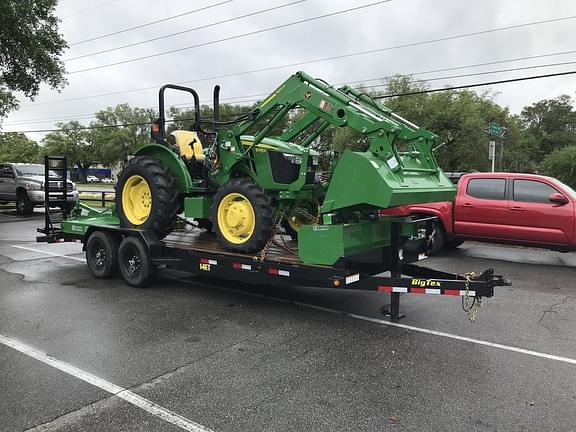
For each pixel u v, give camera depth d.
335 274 5.02
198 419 3.28
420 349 4.62
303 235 5.23
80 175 82.88
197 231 8.62
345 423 3.22
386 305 6.05
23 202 18.52
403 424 3.21
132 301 6.33
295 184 6.39
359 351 4.55
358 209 5.14
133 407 3.44
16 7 17.83
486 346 4.71
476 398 3.59
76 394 3.64
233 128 6.60
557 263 9.23
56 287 7.10
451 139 28.31
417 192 4.98
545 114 72.19
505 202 9.02
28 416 3.31
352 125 5.33
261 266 5.64
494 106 34.47
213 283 7.37
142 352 4.50
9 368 4.12
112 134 72.62
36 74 20.52
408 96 29.72
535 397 3.61
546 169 31.67
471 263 9.24
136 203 7.34
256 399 3.57
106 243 7.39
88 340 4.83
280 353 4.49
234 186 6.06
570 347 4.70
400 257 5.75
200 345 4.70
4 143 73.75
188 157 7.16
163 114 7.32
